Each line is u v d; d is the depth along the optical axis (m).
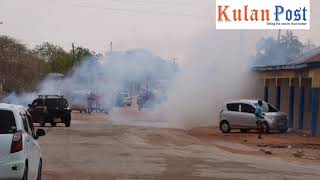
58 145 28.61
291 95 45.00
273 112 41.75
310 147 31.84
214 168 20.94
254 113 41.22
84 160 22.50
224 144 32.53
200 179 17.95
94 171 19.33
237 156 26.03
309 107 43.06
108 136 35.19
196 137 37.38
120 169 19.98
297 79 44.88
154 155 24.98
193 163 22.34
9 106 14.34
